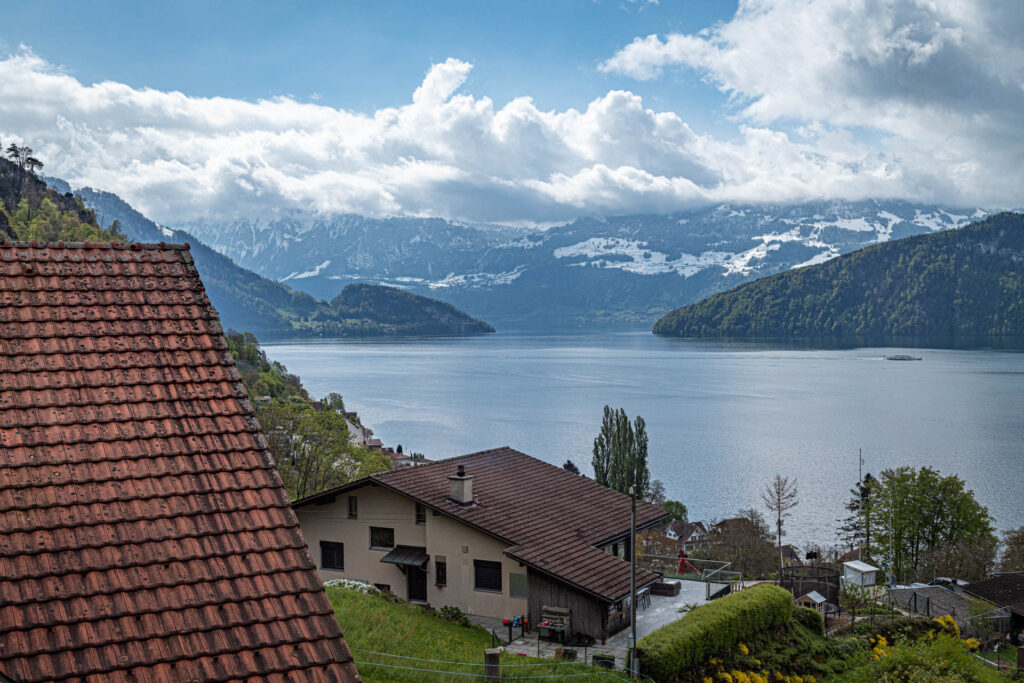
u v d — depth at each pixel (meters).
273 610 10.01
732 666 30.62
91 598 9.38
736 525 99.56
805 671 32.50
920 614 47.34
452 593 36.78
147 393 11.38
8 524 9.60
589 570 34.28
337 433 86.38
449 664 25.84
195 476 10.78
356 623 28.08
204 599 9.80
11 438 10.30
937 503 84.75
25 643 8.84
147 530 10.09
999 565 86.75
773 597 34.59
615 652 31.27
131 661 9.08
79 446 10.52
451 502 37.47
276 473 11.22
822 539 115.19
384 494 38.91
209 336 12.43
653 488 135.50
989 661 45.72
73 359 11.39
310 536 40.62
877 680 30.02
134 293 12.63
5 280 12.03
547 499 41.44
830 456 177.25
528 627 34.16
